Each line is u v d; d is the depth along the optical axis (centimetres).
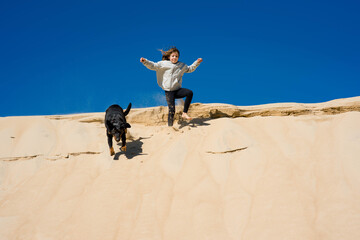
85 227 537
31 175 667
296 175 599
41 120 834
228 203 563
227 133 727
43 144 741
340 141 653
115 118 671
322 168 603
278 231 493
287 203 539
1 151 717
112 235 520
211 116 861
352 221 482
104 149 732
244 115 859
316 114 830
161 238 509
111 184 625
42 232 530
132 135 805
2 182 650
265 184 588
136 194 597
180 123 841
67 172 672
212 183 611
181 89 761
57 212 571
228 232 512
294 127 749
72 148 733
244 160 653
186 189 602
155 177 639
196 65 780
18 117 852
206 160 671
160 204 571
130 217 551
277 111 846
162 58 778
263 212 532
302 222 501
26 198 605
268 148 680
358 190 533
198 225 524
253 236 495
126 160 697
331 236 470
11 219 557
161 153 711
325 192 551
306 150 662
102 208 571
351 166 581
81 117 875
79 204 587
